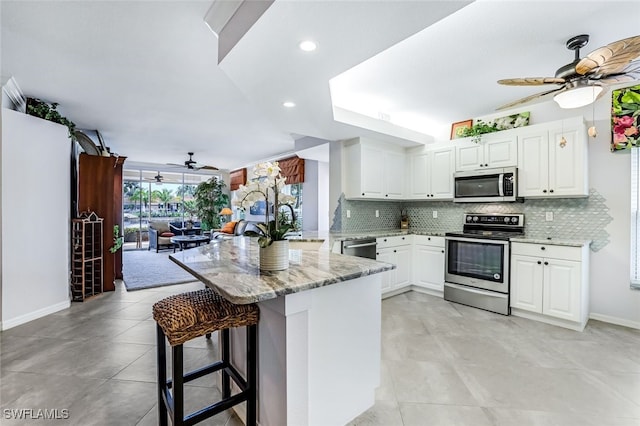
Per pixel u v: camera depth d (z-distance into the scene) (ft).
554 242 9.93
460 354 8.02
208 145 19.89
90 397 6.25
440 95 10.90
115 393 6.40
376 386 6.05
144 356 8.00
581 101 7.54
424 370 7.25
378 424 5.50
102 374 7.13
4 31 7.04
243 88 7.75
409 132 13.79
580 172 10.09
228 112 13.08
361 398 5.78
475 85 10.02
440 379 6.88
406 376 7.00
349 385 5.56
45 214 11.03
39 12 6.34
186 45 7.64
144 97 11.28
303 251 8.09
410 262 14.23
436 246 13.35
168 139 18.17
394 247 13.44
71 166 13.30
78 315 11.09
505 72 9.05
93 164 13.99
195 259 6.74
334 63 6.39
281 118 10.47
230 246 9.18
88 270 13.74
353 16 4.85
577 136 10.17
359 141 13.28
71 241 12.87
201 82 9.97
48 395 6.31
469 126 13.65
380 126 12.46
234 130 16.03
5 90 9.79
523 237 11.34
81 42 7.52
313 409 4.99
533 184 11.10
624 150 9.87
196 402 6.19
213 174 33.17
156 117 13.73
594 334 9.25
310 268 5.67
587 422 5.49
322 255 7.33
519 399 6.16
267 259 5.41
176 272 18.24
